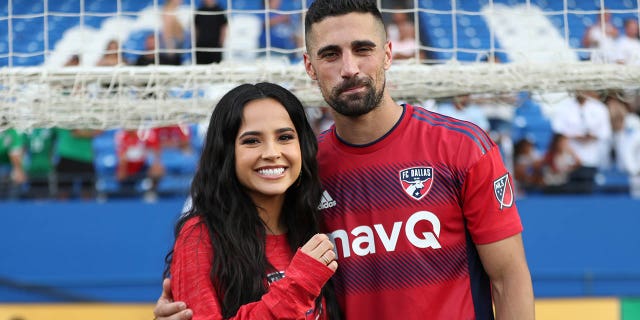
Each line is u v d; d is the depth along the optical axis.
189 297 2.47
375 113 2.68
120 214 6.06
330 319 2.69
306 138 2.66
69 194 6.57
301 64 3.38
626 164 6.80
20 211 6.04
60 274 5.99
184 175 6.61
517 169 6.78
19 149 6.56
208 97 3.38
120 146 6.62
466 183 2.63
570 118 6.84
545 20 6.77
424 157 2.68
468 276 2.69
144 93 3.31
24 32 6.16
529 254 6.16
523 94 3.55
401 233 2.67
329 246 2.41
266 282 2.55
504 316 2.60
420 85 3.29
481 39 6.73
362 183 2.72
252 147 2.55
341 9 2.54
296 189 2.69
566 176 6.76
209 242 2.54
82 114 3.32
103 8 6.39
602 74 3.29
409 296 2.66
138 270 6.00
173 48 6.28
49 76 3.27
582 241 6.16
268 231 2.67
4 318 5.75
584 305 5.80
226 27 6.32
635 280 6.12
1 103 3.26
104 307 5.83
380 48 2.57
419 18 6.80
